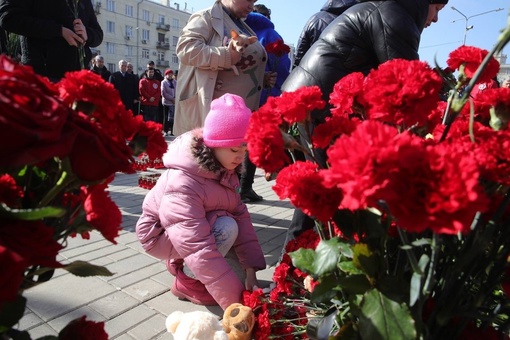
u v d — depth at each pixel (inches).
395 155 21.3
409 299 30.1
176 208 75.8
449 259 32.5
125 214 141.1
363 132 23.3
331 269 31.9
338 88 36.0
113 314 77.2
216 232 79.4
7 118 19.4
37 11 111.8
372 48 76.2
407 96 28.3
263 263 85.5
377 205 25.3
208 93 114.6
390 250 35.2
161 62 2128.4
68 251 106.1
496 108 31.8
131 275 94.3
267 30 155.3
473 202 21.3
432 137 37.1
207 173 78.7
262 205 165.8
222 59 109.3
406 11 73.6
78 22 111.9
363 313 29.1
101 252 106.7
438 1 81.2
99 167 24.4
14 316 24.7
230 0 120.1
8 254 19.2
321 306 50.4
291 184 31.9
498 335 34.6
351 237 32.6
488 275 33.4
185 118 121.6
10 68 23.6
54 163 28.0
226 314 62.7
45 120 20.2
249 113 75.4
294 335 60.3
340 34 77.1
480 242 28.9
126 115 32.4
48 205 27.6
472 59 34.1
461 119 35.6
